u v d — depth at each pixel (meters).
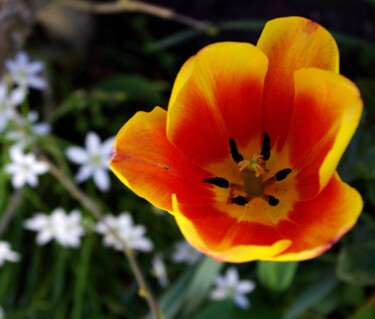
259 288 0.48
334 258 0.47
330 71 0.29
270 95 0.32
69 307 0.53
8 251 0.48
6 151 0.52
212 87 0.32
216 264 0.43
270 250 0.27
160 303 0.46
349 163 0.41
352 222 0.27
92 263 0.53
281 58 0.31
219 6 0.59
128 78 0.55
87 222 0.49
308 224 0.29
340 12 0.59
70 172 0.52
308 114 0.31
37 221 0.48
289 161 0.33
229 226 0.32
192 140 0.32
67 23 0.55
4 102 0.46
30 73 0.48
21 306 0.51
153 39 0.60
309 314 0.48
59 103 0.58
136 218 0.54
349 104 0.28
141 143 0.31
